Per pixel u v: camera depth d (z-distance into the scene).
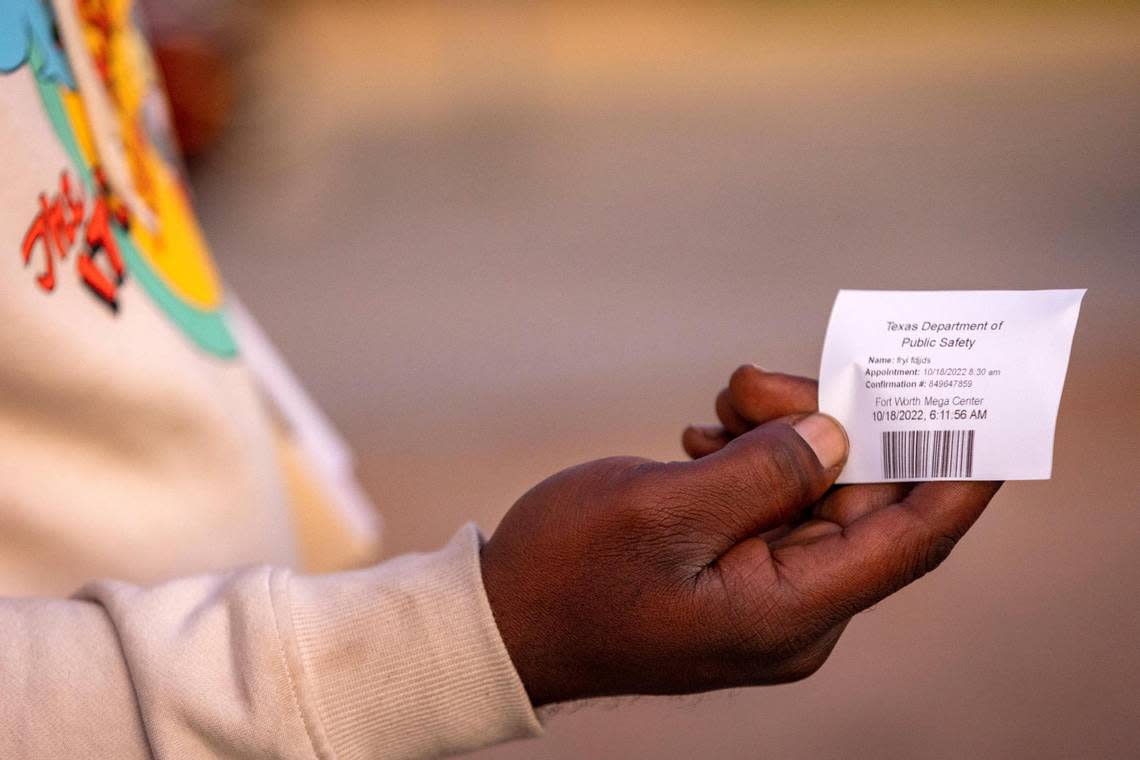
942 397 0.98
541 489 0.94
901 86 13.19
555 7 19.14
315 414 1.86
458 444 4.70
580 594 0.91
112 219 1.25
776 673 0.96
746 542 0.94
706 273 7.03
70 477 1.11
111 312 1.17
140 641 0.87
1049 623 3.38
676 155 10.65
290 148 9.10
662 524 0.90
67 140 1.18
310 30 18.53
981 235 7.30
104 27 1.37
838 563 0.93
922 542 0.95
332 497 1.77
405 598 0.90
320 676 0.88
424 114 13.29
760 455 0.93
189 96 7.12
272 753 0.86
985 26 17.36
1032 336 0.96
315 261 7.91
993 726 2.96
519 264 7.56
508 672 0.90
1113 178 8.49
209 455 1.26
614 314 6.36
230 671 0.87
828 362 0.98
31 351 1.06
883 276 6.66
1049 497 4.02
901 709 3.06
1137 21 16.92
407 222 8.89
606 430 4.75
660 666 0.93
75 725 0.85
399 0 19.25
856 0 20.08
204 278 1.49
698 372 5.38
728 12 19.70
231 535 1.28
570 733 3.03
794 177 9.38
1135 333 5.43
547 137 11.88
